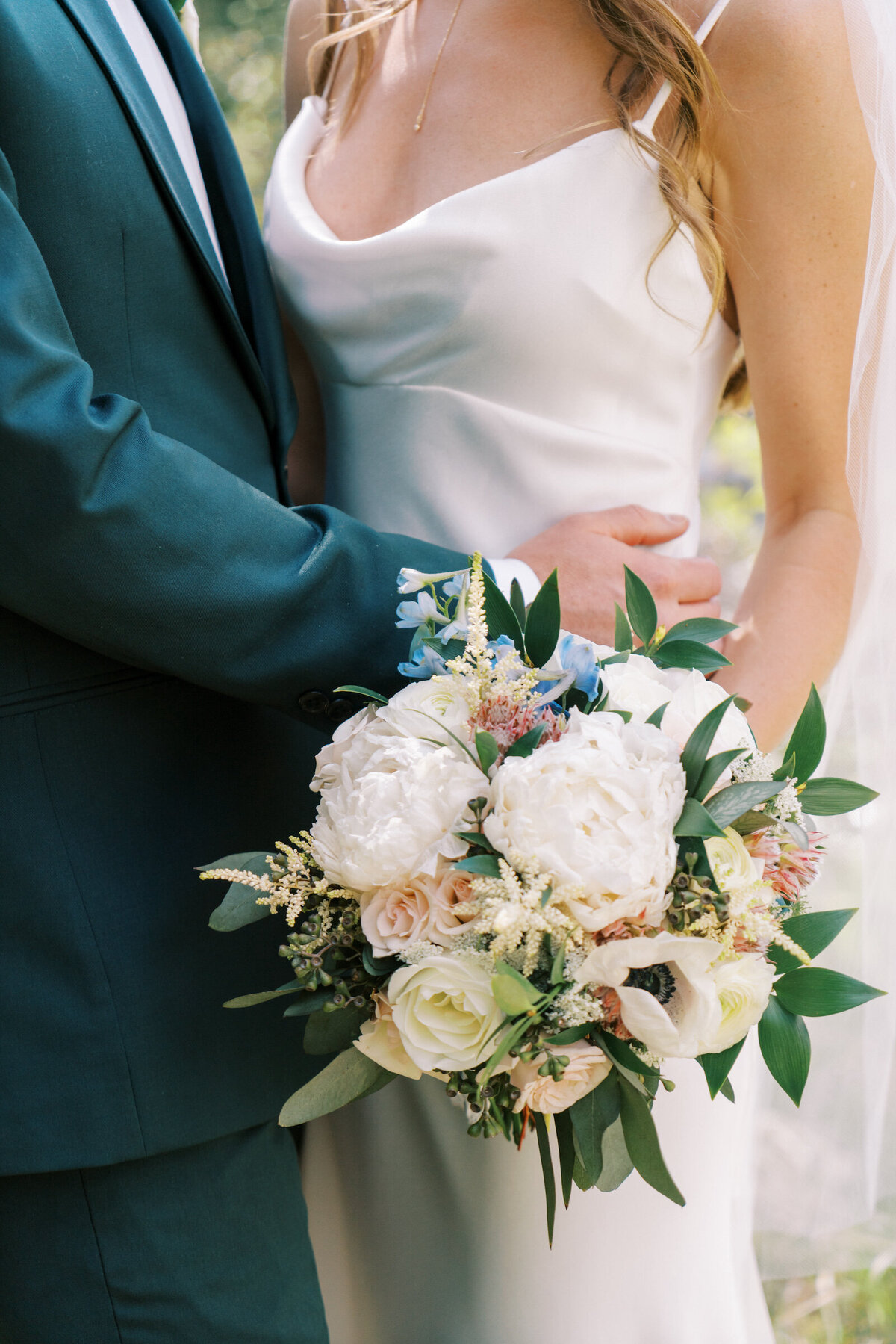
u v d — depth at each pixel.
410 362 1.28
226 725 1.14
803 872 0.90
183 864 1.10
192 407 1.14
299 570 1.01
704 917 0.79
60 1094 1.03
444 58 1.31
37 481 0.90
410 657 1.01
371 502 1.35
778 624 1.27
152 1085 1.05
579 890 0.76
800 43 1.15
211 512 0.97
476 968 0.79
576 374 1.26
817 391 1.26
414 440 1.30
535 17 1.27
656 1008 0.76
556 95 1.25
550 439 1.27
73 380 0.93
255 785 1.16
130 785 1.08
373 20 1.37
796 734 0.93
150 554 0.94
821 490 1.31
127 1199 1.07
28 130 1.00
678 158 1.23
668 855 0.78
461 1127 1.29
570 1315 1.28
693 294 1.29
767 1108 1.60
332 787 0.91
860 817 1.38
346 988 0.87
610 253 1.22
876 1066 1.46
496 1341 1.30
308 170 1.44
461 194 1.21
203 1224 1.10
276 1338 1.13
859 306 1.22
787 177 1.19
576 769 0.79
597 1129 0.85
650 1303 1.29
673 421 1.35
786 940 0.82
